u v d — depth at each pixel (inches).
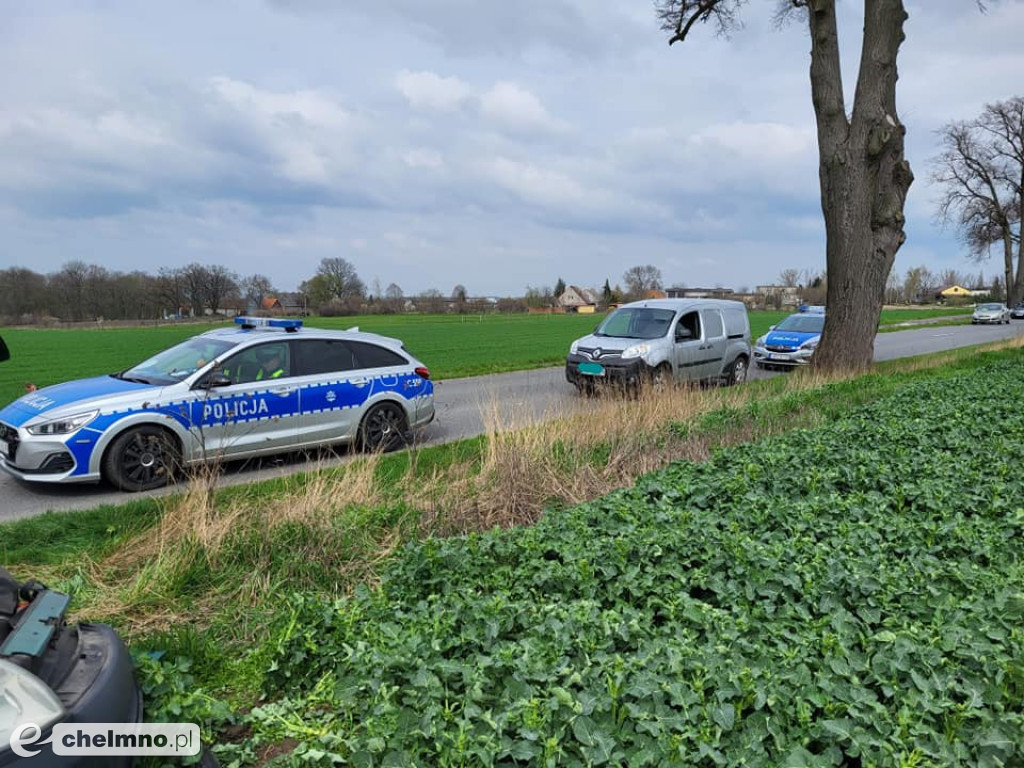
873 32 624.4
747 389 507.8
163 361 350.9
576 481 281.1
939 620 144.9
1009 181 2411.4
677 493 249.1
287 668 148.3
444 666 129.4
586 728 108.9
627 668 125.2
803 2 742.5
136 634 171.0
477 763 107.6
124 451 303.3
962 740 111.4
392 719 115.8
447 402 568.4
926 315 2979.8
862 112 635.5
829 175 659.4
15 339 2018.9
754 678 122.3
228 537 213.0
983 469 275.4
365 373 376.2
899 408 422.3
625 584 171.8
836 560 173.8
